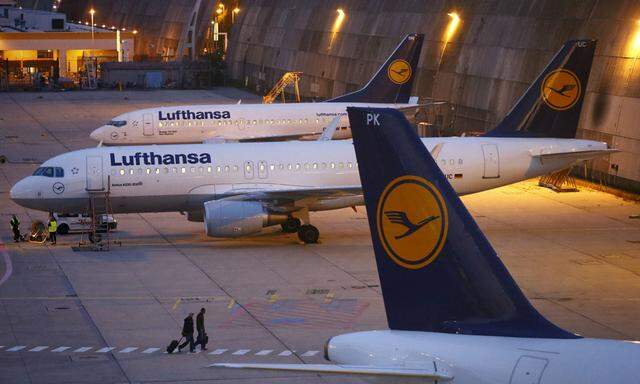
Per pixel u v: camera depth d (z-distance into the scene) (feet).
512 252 355.97
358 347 134.72
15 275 324.39
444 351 129.08
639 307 287.07
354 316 278.67
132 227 403.13
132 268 333.83
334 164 378.94
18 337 260.62
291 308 286.87
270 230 393.29
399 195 133.59
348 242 372.99
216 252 357.00
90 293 303.07
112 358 245.24
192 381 229.66
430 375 120.16
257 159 374.43
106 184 362.53
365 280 317.83
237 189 370.53
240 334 263.70
